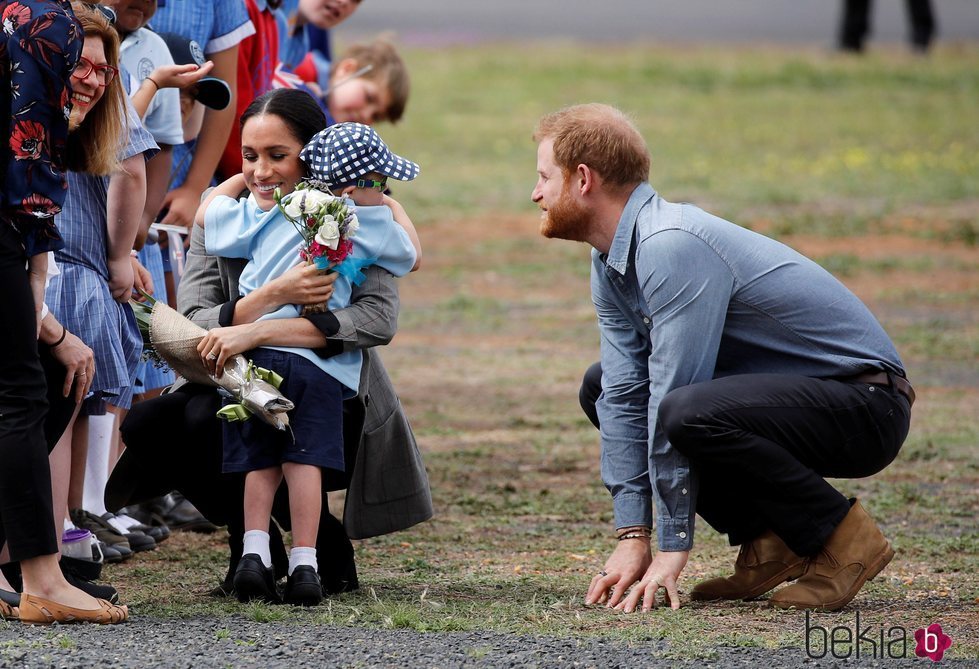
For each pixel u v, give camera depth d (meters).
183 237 20.25
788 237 49.00
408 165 14.79
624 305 15.31
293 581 14.48
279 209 14.72
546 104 86.62
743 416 14.53
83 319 15.22
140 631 13.34
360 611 14.53
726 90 94.25
